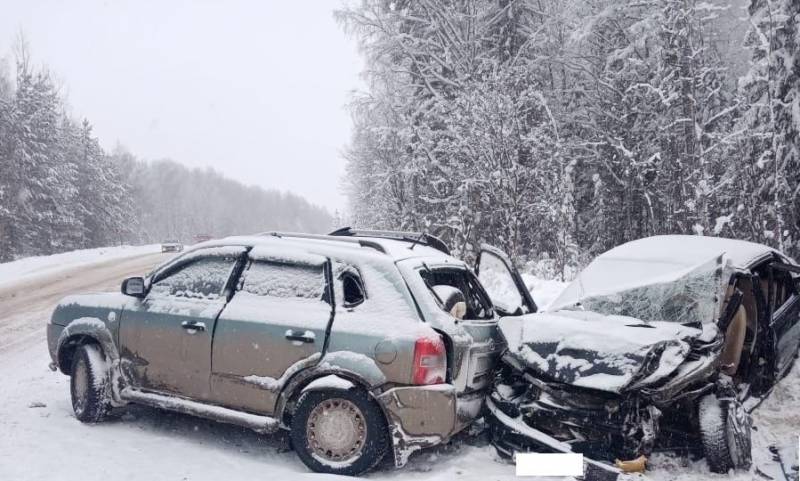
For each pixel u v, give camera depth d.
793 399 6.18
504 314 6.11
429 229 19.16
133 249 47.97
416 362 4.52
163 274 5.88
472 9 23.09
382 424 4.62
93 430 5.62
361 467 4.57
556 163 16.14
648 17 19.84
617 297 5.67
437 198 19.89
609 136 20.38
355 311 4.88
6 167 46.69
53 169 49.75
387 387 4.58
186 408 5.32
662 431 5.03
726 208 17.80
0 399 6.83
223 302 5.39
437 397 4.53
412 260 5.16
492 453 5.00
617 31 23.12
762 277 6.46
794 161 14.25
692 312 5.31
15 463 4.71
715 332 5.07
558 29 24.06
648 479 4.23
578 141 22.39
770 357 5.95
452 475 4.52
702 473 4.65
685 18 17.97
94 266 29.77
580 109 22.98
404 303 4.81
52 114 51.03
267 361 4.98
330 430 4.70
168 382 5.48
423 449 5.15
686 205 16.19
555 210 15.25
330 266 5.15
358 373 4.61
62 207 51.53
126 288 5.74
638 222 21.19
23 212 47.19
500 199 14.60
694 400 4.84
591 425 4.59
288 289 5.21
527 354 4.91
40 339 11.25
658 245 6.79
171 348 5.45
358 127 25.83
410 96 23.39
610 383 4.40
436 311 4.79
